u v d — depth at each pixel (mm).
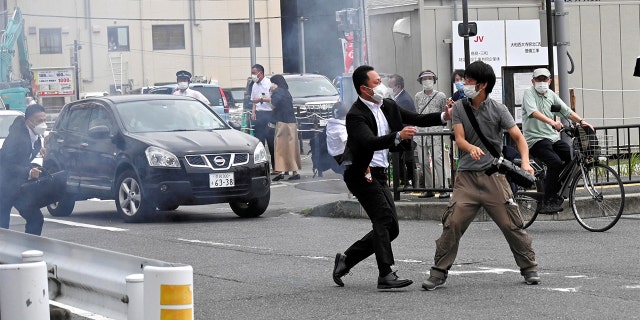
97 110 16719
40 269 6402
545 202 13234
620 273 10047
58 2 52188
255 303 9062
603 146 13984
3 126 22328
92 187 16344
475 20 19641
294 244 12750
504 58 19328
